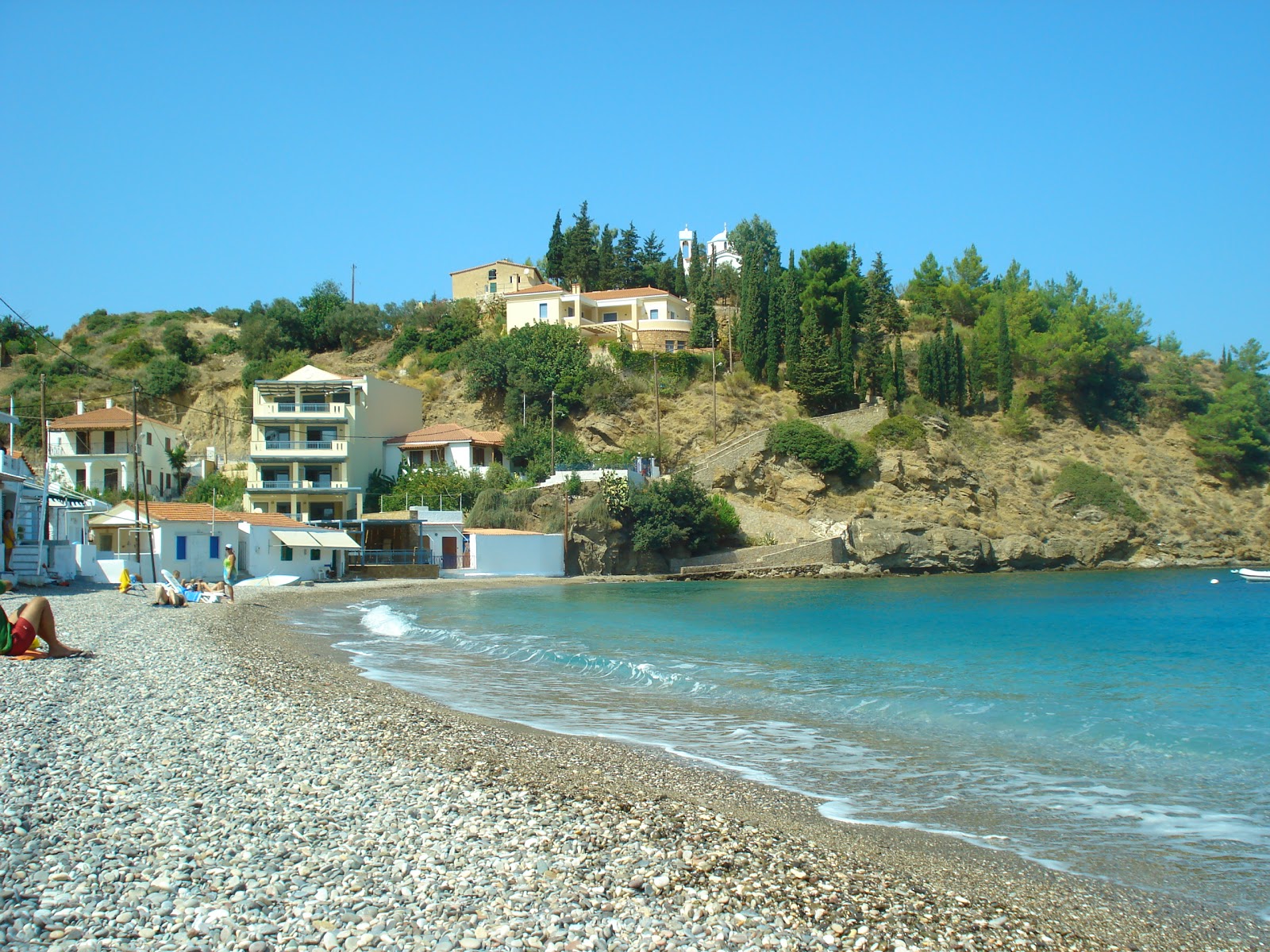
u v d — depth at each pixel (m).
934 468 89.75
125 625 27.97
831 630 37.91
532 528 74.50
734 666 26.05
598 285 131.62
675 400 97.00
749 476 85.19
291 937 6.79
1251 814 11.88
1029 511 93.00
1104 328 119.62
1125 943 7.89
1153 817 11.70
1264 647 32.84
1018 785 13.25
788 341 103.12
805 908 8.09
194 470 89.12
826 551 77.69
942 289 132.12
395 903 7.56
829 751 15.31
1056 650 31.77
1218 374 125.12
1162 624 41.78
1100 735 16.88
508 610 44.78
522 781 12.15
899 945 7.47
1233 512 102.25
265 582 53.44
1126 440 109.25
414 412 91.75
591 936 7.14
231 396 101.44
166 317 121.94
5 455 41.59
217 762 11.91
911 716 18.62
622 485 75.06
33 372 101.88
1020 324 115.94
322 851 8.71
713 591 61.41
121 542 53.19
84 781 10.58
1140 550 93.31
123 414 80.50
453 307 114.19
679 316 116.50
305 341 116.00
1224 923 8.38
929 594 59.88
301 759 12.43
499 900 7.78
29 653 20.06
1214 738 16.62
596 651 28.70
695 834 10.03
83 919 6.83
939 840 10.59
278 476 78.38
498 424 92.81
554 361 93.50
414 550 70.19
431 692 20.58
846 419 94.69
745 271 111.88
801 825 11.01
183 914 7.05
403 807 10.39
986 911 8.44
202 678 18.88
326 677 21.03
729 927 7.55
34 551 39.56
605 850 9.25
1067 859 10.07
